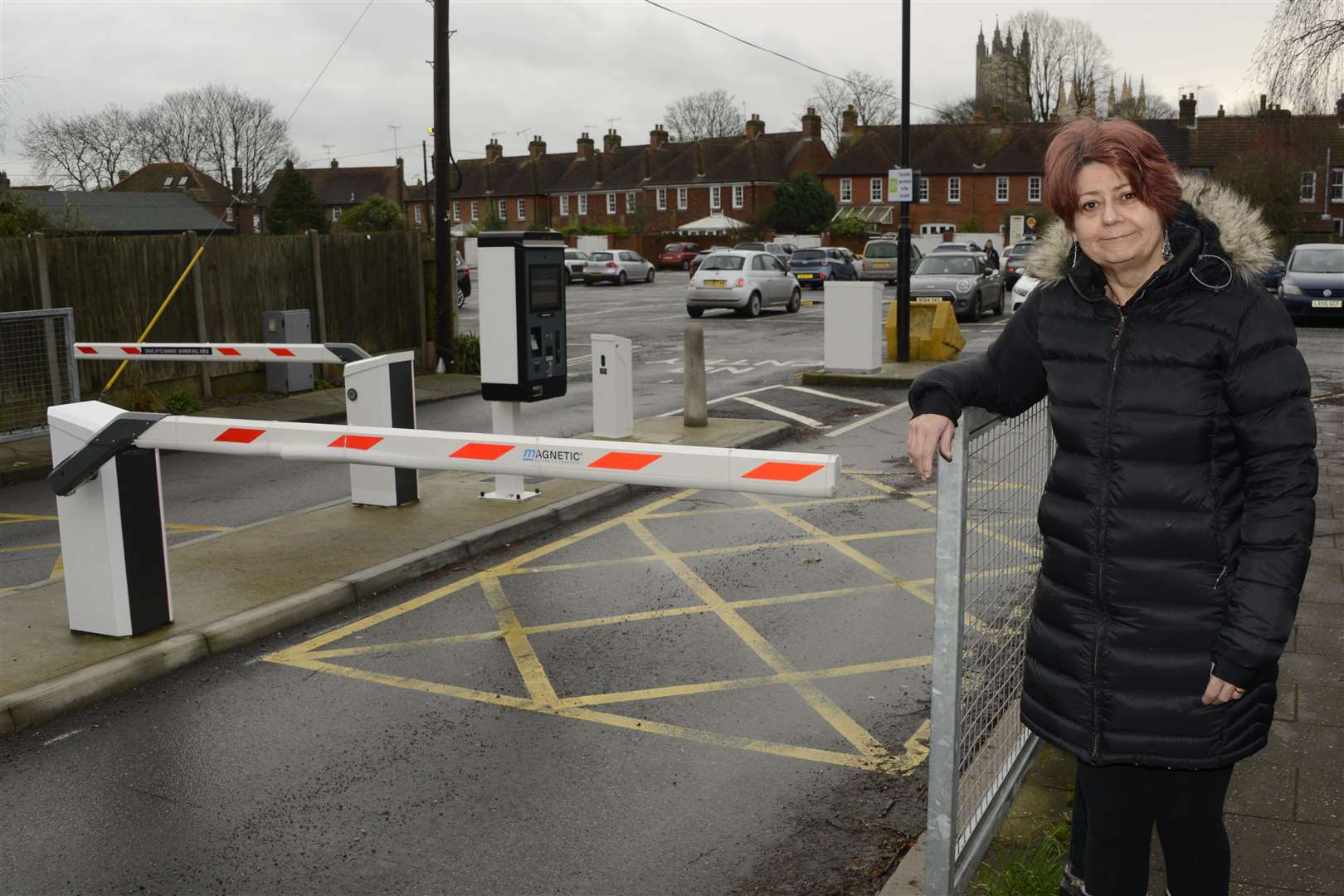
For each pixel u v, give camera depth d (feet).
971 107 326.24
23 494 34.60
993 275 94.73
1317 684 16.92
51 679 17.87
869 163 241.76
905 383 52.24
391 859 13.37
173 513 31.27
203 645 19.86
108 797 14.96
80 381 44.88
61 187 269.44
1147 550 8.24
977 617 11.35
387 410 26.96
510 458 16.67
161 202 209.97
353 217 189.57
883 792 14.87
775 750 16.12
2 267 42.27
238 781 15.38
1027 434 12.84
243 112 284.20
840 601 22.54
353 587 22.81
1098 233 8.23
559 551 26.43
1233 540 8.16
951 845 10.55
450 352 61.16
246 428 18.74
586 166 293.64
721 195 260.62
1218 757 8.29
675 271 206.49
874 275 133.80
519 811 14.46
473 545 26.07
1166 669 8.26
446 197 59.93
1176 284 8.07
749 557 25.73
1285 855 12.18
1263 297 8.04
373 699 18.08
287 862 13.33
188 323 49.24
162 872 13.16
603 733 16.74
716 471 14.90
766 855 13.38
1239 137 217.77
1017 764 13.67
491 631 21.12
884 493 31.86
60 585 22.97
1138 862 9.05
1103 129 8.21
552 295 29.17
